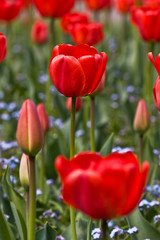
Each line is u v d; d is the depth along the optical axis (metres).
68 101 6.19
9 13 8.87
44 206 5.45
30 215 3.51
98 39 7.42
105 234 3.00
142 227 4.17
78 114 7.75
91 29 7.23
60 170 2.64
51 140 7.31
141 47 11.09
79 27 7.25
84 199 2.55
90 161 2.79
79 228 4.61
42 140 3.37
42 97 9.86
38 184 5.86
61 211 5.55
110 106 10.08
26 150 3.35
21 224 4.18
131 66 12.18
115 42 16.11
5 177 4.55
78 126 7.78
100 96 9.91
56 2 7.12
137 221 4.20
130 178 2.49
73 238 4.01
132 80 11.53
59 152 6.67
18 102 9.39
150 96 7.28
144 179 2.57
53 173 6.70
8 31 12.18
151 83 7.50
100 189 2.48
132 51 12.88
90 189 2.47
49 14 7.36
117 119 9.52
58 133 6.69
